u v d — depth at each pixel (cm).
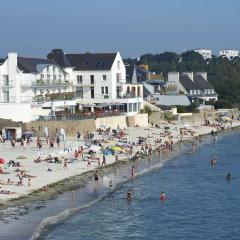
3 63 15900
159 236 7206
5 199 8319
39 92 16525
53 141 13150
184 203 8888
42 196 8688
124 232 7312
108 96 18275
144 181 10506
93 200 8738
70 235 7075
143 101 19512
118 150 12850
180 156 13862
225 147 15838
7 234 6812
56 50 18562
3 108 14550
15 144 12812
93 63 18575
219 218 8050
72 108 16700
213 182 10656
